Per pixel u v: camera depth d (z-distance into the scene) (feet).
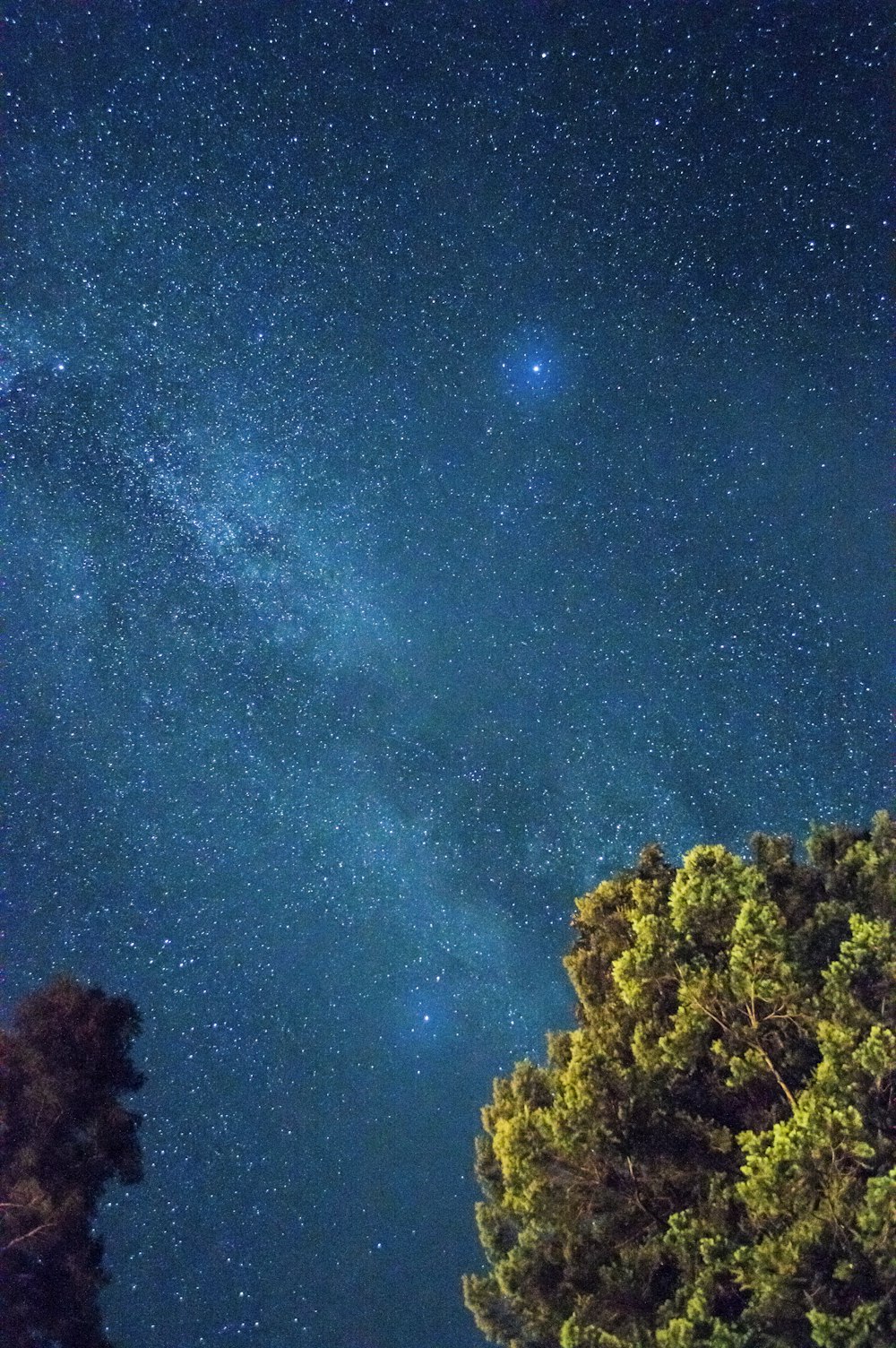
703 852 35.78
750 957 33.60
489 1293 35.65
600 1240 33.71
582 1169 33.91
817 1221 30.09
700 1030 33.68
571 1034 37.01
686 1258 31.55
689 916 35.01
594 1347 31.35
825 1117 30.73
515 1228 36.58
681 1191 33.65
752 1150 31.63
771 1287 29.84
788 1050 33.58
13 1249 37.50
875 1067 31.42
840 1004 32.68
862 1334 28.91
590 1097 33.37
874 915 36.11
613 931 37.83
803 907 36.70
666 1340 30.01
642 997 34.96
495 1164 37.58
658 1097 33.71
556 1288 33.68
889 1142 30.99
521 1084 36.78
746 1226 31.68
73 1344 37.70
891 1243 29.68
